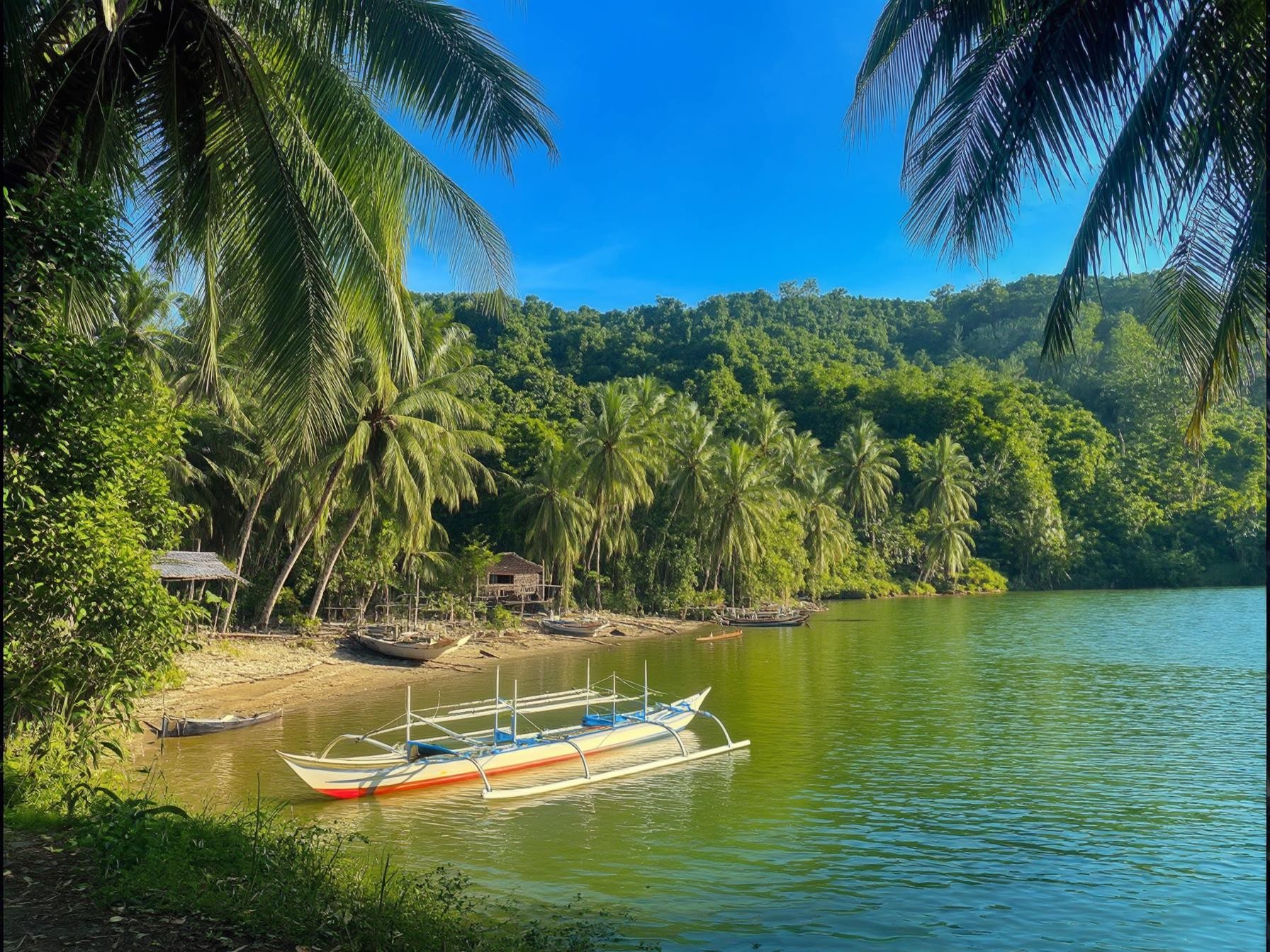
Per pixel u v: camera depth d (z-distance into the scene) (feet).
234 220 37.29
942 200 30.86
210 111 36.99
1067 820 54.60
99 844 25.20
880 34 31.96
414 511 131.75
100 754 40.09
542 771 67.15
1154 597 284.00
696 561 234.99
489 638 164.35
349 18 33.94
